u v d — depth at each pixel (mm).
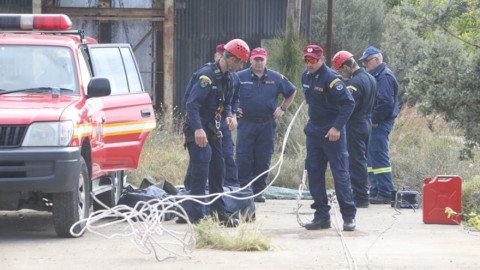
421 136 19141
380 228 11008
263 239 9148
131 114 12039
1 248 9109
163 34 25094
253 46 28250
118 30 26141
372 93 13555
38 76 10750
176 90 27484
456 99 12695
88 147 10594
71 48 11094
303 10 26750
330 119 10742
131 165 12094
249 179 14070
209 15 27875
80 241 9711
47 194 10312
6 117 9570
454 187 11406
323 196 10922
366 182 13734
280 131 18625
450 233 10508
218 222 9789
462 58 13055
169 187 13352
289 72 19828
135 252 8805
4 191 9516
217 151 11023
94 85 10633
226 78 10836
